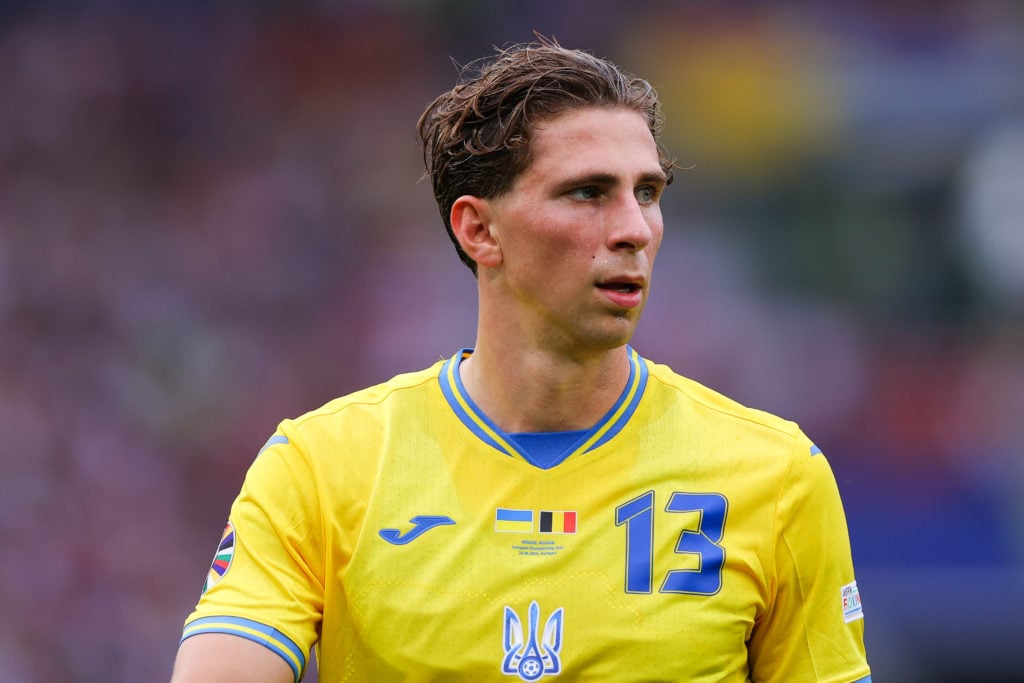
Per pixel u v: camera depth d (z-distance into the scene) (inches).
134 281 1850.4
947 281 2145.7
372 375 1882.4
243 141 2037.4
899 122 2206.0
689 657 300.4
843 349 2038.6
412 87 2126.0
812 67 2210.9
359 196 2028.8
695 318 2005.4
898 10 2250.2
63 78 1987.0
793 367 1999.3
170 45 2062.0
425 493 315.3
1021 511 1801.2
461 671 299.1
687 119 2177.7
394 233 2010.3
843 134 2203.5
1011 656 1480.1
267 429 1777.8
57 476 1555.1
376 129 2080.5
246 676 297.6
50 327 1740.9
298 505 314.7
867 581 1520.7
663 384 331.9
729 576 308.7
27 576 1430.9
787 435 322.0
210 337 1825.8
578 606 302.0
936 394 2009.1
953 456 1926.7
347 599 308.8
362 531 310.8
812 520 315.9
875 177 2192.4
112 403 1679.4
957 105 2220.7
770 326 2025.1
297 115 2073.1
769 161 2185.0
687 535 310.2
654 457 318.3
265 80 2082.9
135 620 1470.2
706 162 2175.2
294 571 311.6
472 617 301.4
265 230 1958.7
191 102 2037.4
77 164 1942.7
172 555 1574.8
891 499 1856.5
